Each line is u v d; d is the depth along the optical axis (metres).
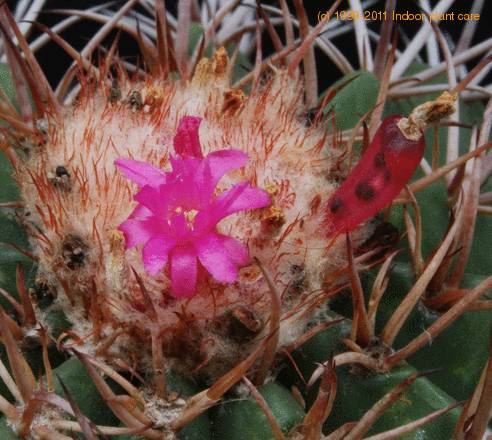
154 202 0.14
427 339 0.15
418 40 0.21
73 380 0.14
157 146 0.15
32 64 0.17
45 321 0.15
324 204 0.15
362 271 0.16
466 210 0.16
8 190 0.17
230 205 0.14
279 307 0.14
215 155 0.14
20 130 0.17
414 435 0.14
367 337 0.15
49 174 0.15
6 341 0.14
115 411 0.14
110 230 0.14
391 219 0.16
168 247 0.14
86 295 0.15
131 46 0.27
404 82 0.20
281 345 0.15
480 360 0.16
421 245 0.17
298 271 0.15
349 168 0.16
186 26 0.19
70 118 0.16
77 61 0.18
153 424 0.14
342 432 0.14
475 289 0.15
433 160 0.17
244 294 0.14
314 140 0.16
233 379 0.14
